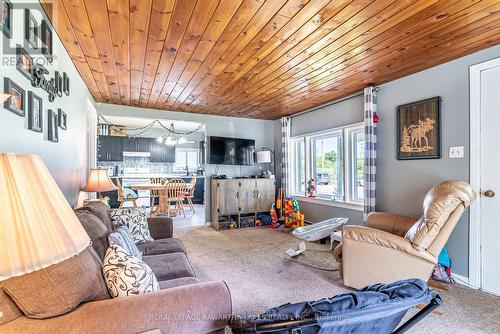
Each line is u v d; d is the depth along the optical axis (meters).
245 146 5.37
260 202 5.12
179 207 6.13
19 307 0.87
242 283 2.44
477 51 2.33
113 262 1.18
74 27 1.88
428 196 2.16
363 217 3.40
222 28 1.92
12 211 0.63
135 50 2.27
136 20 1.80
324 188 4.45
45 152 1.72
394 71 2.81
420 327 1.74
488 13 1.74
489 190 2.27
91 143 4.02
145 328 0.96
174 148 8.27
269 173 5.35
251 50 2.28
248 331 0.82
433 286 2.35
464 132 2.43
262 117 5.44
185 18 1.78
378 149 3.29
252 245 3.70
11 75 1.25
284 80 3.09
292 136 5.18
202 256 3.21
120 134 7.60
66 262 0.96
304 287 2.36
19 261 0.60
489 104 2.27
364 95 3.35
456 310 1.95
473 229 2.35
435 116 2.65
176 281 1.55
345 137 3.90
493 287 2.23
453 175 2.51
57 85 1.96
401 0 1.59
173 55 2.38
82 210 1.95
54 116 1.87
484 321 1.81
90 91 3.56
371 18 1.79
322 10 1.70
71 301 0.93
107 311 0.95
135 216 2.47
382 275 2.05
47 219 0.68
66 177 2.28
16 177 0.66
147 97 3.89
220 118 5.28
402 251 1.98
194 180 6.34
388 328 1.01
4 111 1.18
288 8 1.68
